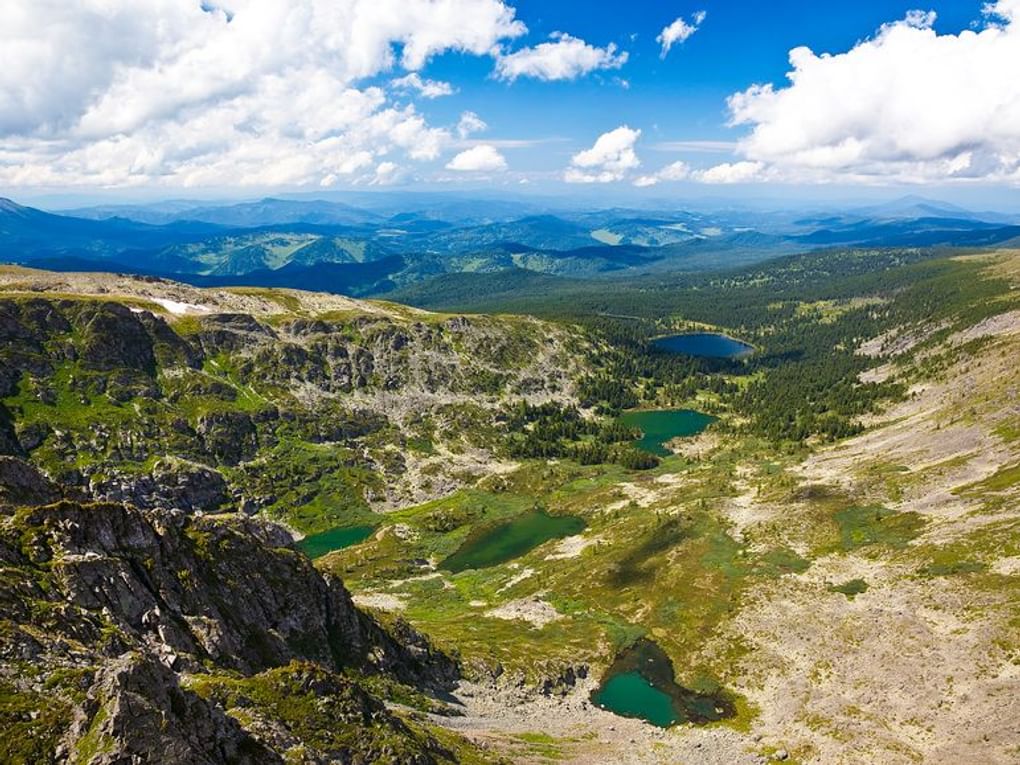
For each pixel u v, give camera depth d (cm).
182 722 4972
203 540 9550
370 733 7088
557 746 10025
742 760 10081
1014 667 10712
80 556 7250
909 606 13538
